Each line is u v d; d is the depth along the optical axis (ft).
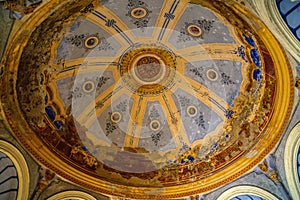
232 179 46.34
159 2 46.68
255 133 45.88
